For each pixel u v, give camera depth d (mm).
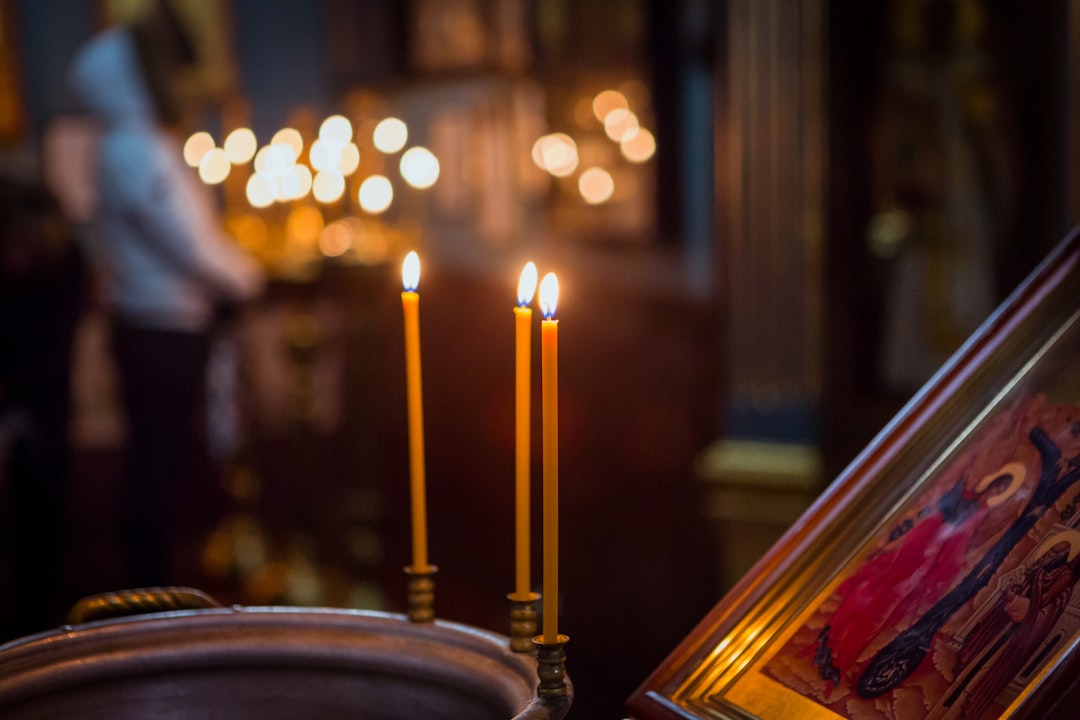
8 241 3045
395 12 6051
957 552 863
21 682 847
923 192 3215
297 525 4664
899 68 3215
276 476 5406
